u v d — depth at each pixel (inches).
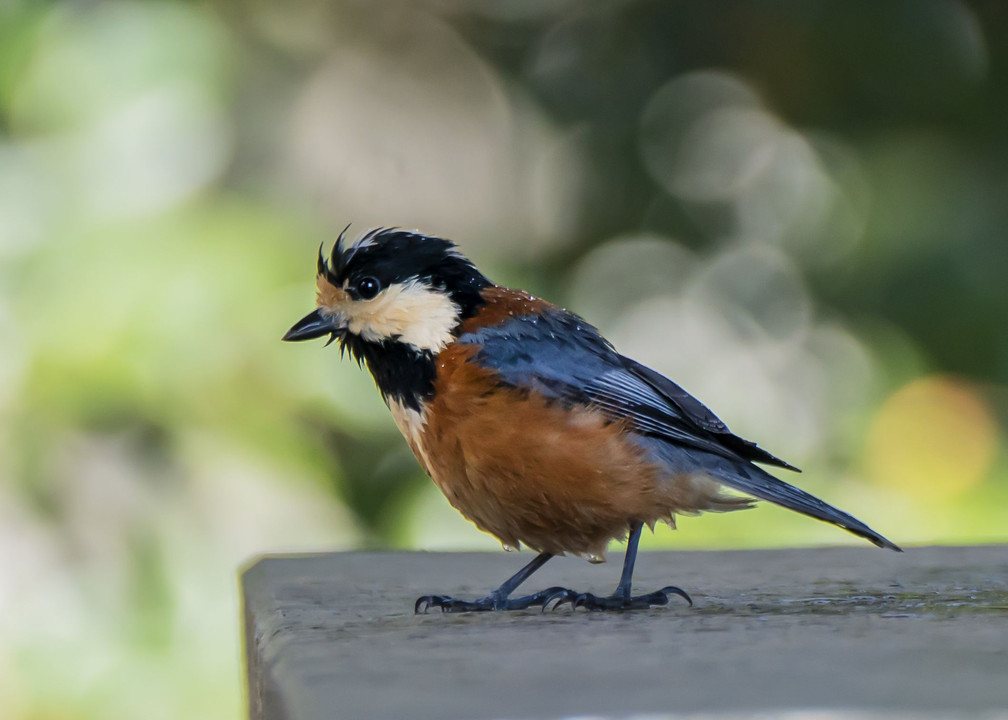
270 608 263.9
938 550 363.9
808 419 650.2
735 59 692.1
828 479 566.6
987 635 205.5
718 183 693.3
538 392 288.5
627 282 690.8
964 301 572.4
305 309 491.5
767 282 679.7
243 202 519.5
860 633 209.3
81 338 472.7
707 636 208.7
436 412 294.0
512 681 166.7
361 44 692.1
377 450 523.2
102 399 472.7
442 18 705.6
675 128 695.1
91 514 485.7
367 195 673.6
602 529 294.5
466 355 292.4
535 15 711.1
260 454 485.4
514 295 310.2
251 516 497.4
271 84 627.5
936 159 620.7
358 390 498.3
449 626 230.5
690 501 296.5
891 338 579.8
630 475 287.3
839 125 678.5
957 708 143.9
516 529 297.9
